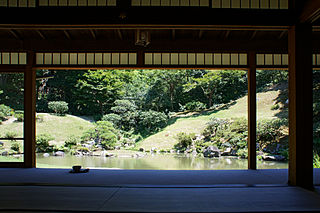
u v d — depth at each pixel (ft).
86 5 13.79
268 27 13.47
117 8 13.11
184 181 13.78
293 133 13.14
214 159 33.37
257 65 17.83
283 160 31.45
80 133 43.78
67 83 55.01
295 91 13.03
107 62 17.84
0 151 19.12
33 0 13.78
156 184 13.15
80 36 17.53
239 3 13.83
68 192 11.66
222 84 52.70
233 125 39.42
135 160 32.53
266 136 35.73
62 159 32.71
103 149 40.14
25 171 16.29
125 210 9.43
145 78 54.70
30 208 9.55
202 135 41.65
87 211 9.30
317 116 36.55
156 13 13.11
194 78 52.70
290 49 13.51
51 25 13.23
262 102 46.29
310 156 12.86
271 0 13.91
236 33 17.43
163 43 17.62
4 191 11.79
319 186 12.76
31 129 17.58
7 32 17.16
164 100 53.06
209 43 17.63
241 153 34.68
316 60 17.88
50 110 51.52
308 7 12.20
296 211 9.35
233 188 12.36
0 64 17.66
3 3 13.79
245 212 9.29
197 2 13.78
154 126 48.83
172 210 9.46
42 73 51.21
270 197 10.96
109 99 52.75
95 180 13.97
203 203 10.22
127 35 17.58
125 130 49.60
